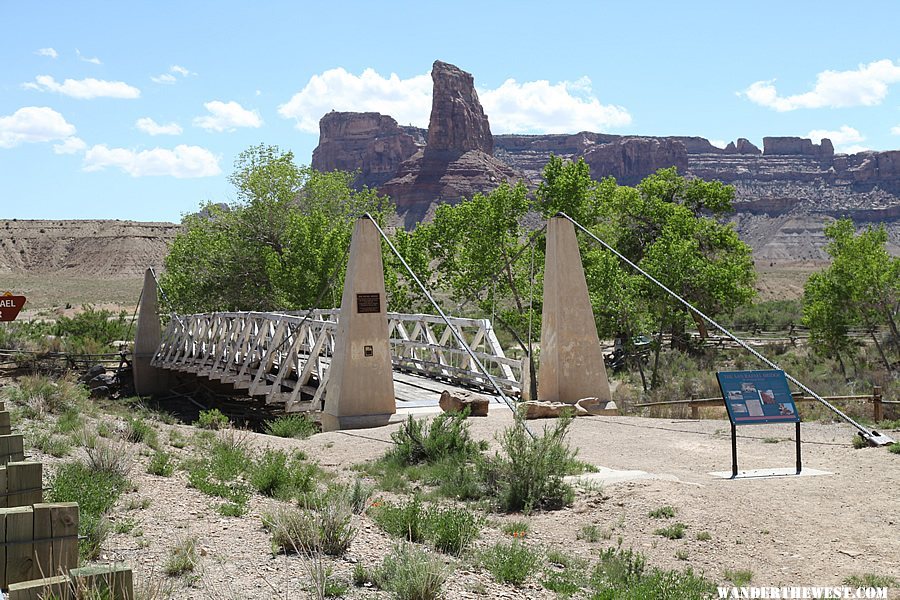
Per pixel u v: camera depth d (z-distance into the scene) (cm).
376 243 1570
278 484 930
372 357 1552
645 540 741
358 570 601
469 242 3319
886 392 2072
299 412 1858
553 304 1590
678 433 1317
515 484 893
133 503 777
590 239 3419
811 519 773
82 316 4456
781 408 988
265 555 638
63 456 1015
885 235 3219
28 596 383
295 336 1912
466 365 1925
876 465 998
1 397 1631
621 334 3444
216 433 1523
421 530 747
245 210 3644
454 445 1151
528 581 632
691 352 3934
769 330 5012
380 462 1142
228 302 3562
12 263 16262
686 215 3994
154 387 3198
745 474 973
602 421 1447
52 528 429
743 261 4219
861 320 3172
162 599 501
